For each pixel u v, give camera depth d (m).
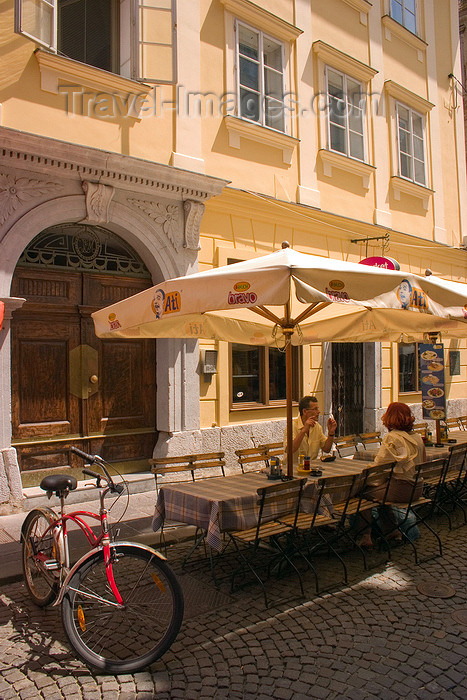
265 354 9.09
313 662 3.25
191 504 4.30
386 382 11.38
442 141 13.27
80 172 6.61
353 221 10.44
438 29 13.27
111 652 3.27
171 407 7.55
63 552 3.54
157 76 7.41
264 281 3.57
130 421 7.50
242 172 8.66
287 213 9.28
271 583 4.40
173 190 7.51
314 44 9.91
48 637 3.53
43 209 6.41
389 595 4.18
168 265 7.60
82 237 7.11
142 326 5.13
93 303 7.19
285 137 9.20
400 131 12.05
